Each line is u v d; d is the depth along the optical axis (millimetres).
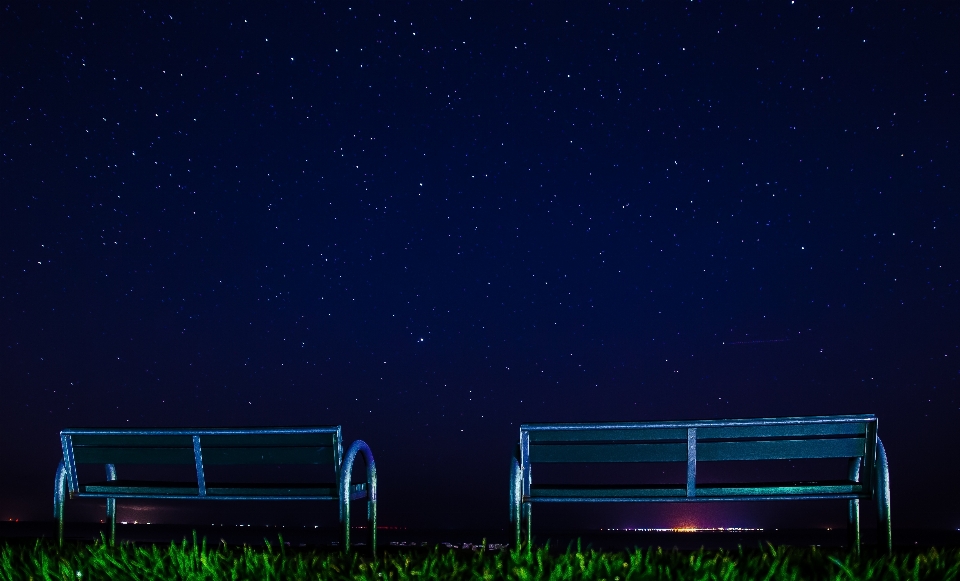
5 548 4000
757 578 3205
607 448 3758
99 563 3561
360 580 3217
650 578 3232
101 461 4270
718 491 3727
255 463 4125
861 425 3637
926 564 3285
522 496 3799
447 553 3820
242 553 3840
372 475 4090
